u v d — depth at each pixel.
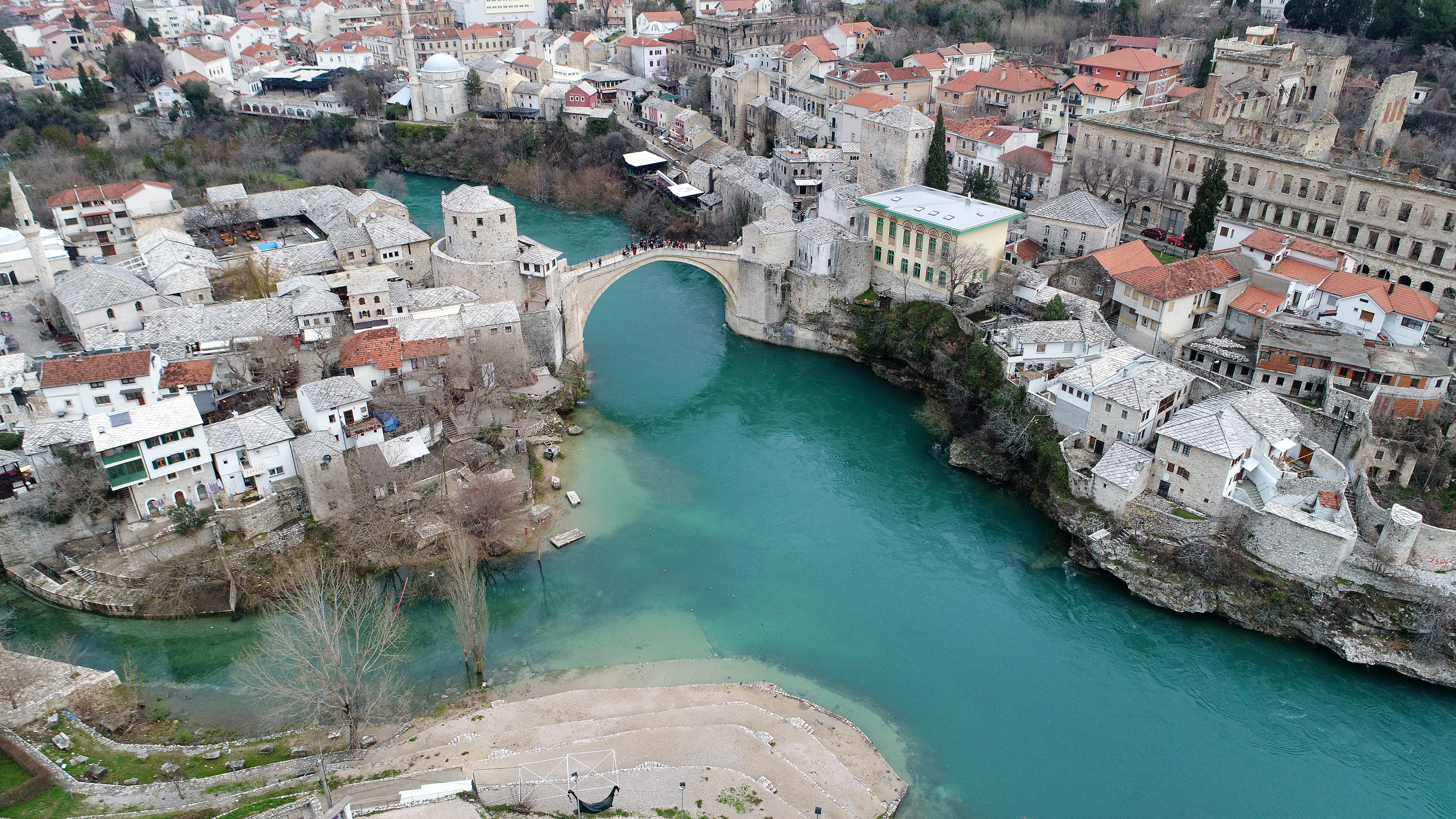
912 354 127.00
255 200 156.62
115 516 89.88
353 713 68.38
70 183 169.75
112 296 115.19
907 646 82.56
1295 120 146.00
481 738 69.31
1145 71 163.38
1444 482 85.81
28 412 98.38
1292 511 84.06
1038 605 87.69
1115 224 125.44
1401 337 99.25
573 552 94.50
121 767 65.75
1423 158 132.50
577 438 115.38
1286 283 106.75
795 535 97.81
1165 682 78.75
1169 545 88.00
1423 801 68.06
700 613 86.31
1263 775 70.12
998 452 107.69
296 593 83.88
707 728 70.25
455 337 110.81
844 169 164.50
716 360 138.12
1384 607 79.25
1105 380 98.38
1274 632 82.62
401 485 95.56
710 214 171.25
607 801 61.22
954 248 122.31
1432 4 167.25
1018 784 69.06
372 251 134.50
